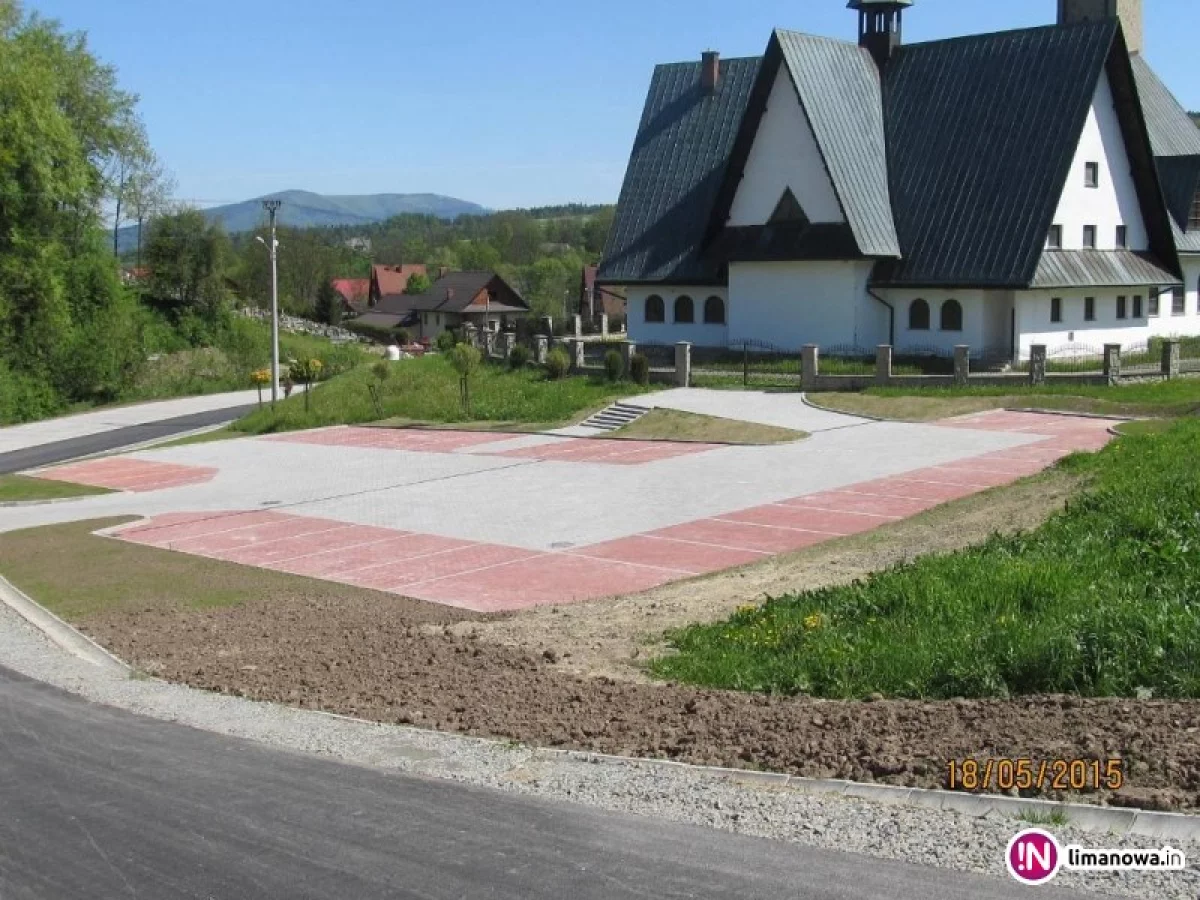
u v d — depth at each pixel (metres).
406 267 138.00
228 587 19.08
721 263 48.94
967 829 6.91
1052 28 45.31
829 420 33.88
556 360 46.25
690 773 8.32
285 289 118.25
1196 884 6.05
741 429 33.44
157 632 15.40
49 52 71.19
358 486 29.81
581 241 197.88
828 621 12.68
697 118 54.59
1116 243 45.97
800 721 9.37
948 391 36.41
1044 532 15.59
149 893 6.71
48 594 18.97
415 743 9.48
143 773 8.93
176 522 26.19
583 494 26.25
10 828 7.83
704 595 16.19
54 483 34.84
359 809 7.89
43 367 63.31
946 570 13.67
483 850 7.05
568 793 8.02
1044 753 7.96
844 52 48.41
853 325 45.41
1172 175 49.78
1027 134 43.75
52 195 64.00
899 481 24.70
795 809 7.42
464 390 43.75
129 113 76.50
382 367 49.19
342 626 15.44
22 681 12.46
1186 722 8.30
